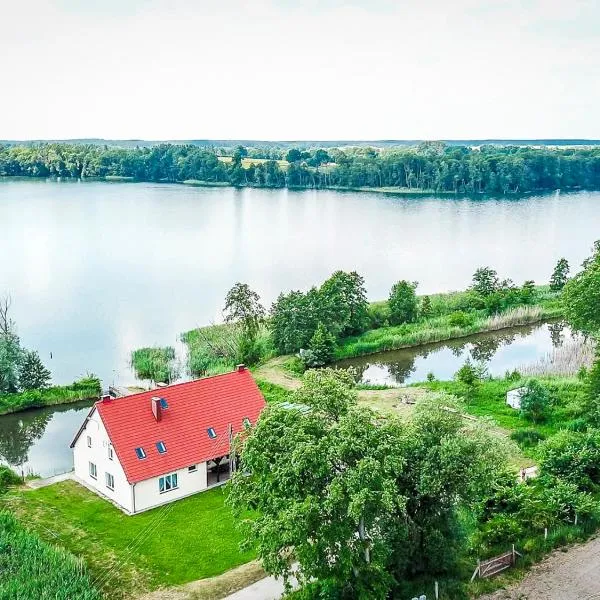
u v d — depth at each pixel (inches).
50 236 6983.3
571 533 1638.8
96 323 4003.4
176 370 3213.6
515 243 6545.3
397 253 6097.4
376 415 1448.1
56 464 2379.4
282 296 3516.2
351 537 1327.5
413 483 1386.6
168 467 1918.1
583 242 6589.6
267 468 1363.2
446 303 4055.1
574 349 3193.9
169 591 1529.3
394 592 1414.9
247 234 7185.0
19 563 1503.4
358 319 3644.2
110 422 1919.3
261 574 1589.6
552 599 1424.7
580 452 1852.9
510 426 2367.1
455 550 1457.9
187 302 4461.1
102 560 1640.0
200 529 1785.2
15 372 2856.8
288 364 3203.7
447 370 3257.9
